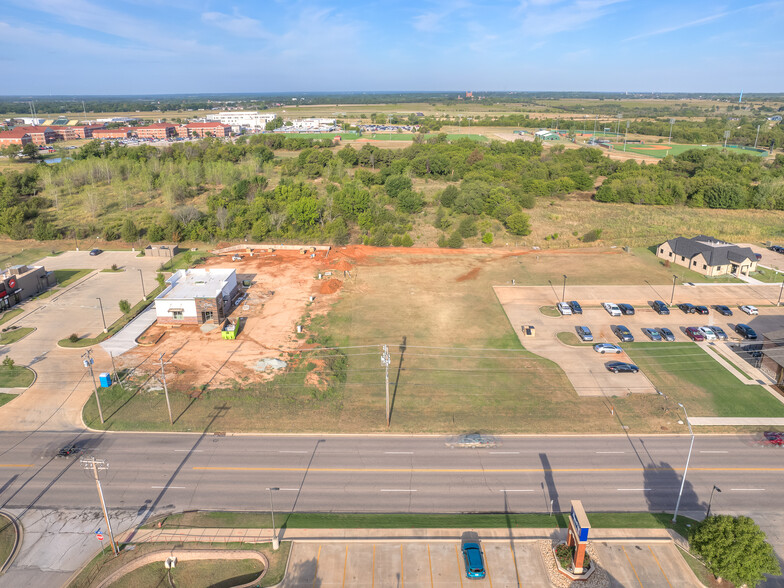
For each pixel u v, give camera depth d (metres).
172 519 43.91
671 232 126.00
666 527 43.19
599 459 51.28
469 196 137.62
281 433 55.09
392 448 52.88
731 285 93.81
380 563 39.72
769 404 60.03
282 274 100.56
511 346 73.19
